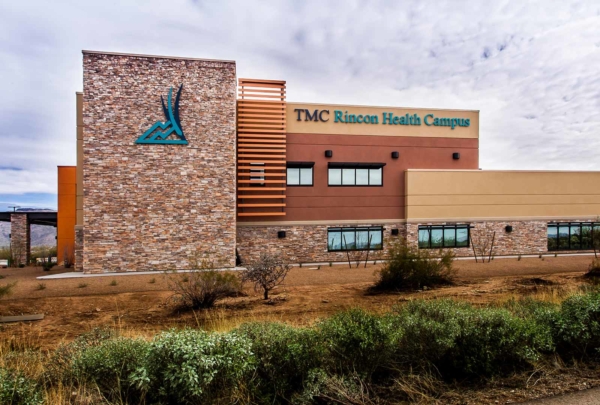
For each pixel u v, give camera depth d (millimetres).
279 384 4961
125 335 7625
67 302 12922
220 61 21062
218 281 12305
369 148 24812
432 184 25109
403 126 25406
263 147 23047
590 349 6316
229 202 20906
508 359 5699
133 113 20156
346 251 24141
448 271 15719
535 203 26422
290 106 23844
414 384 5117
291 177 23672
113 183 19891
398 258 15023
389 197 24984
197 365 4371
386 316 6621
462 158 26188
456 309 6500
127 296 13883
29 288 15688
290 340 5328
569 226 26906
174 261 20281
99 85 19891
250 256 22875
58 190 26859
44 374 5227
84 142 19688
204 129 20812
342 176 24391
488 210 25734
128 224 19953
